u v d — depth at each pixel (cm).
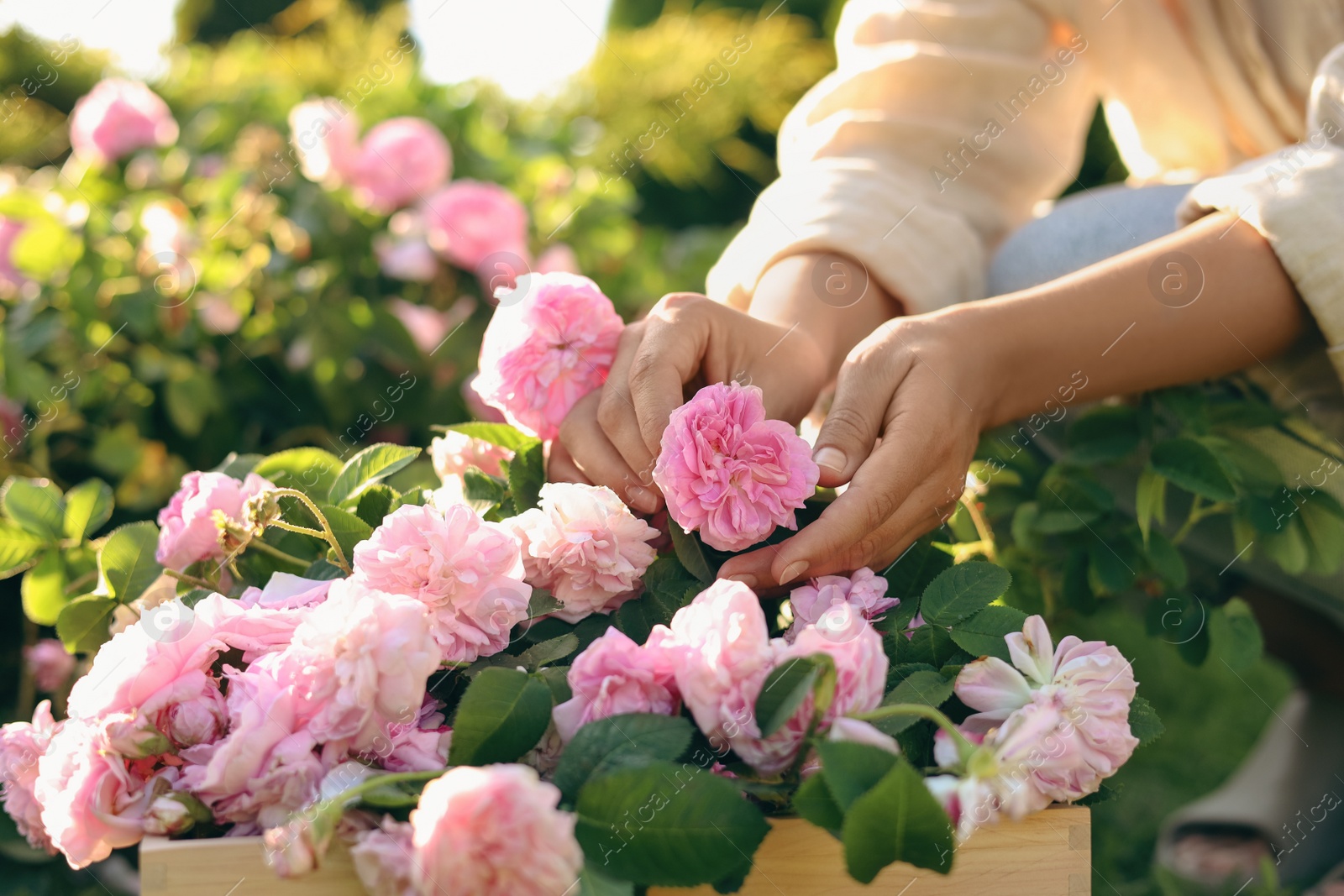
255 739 73
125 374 153
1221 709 176
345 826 72
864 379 83
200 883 71
